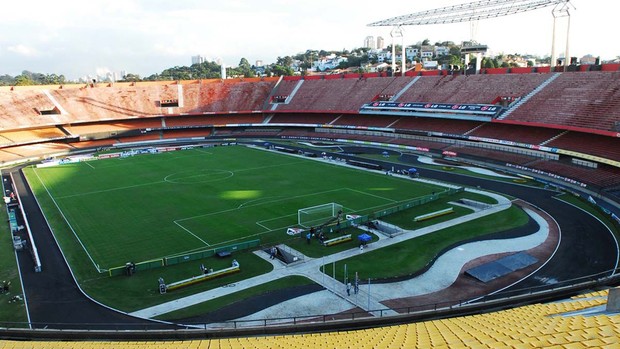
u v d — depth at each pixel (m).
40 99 119.06
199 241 47.09
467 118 94.19
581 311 23.17
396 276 38.16
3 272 40.78
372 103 116.50
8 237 49.59
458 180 71.25
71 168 86.69
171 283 37.72
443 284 36.59
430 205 57.69
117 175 79.38
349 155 96.06
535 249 42.78
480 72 107.75
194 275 39.22
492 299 33.66
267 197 63.00
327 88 132.50
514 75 97.31
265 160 91.56
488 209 55.47
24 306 34.59
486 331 20.70
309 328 28.00
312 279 37.97
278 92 138.88
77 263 42.38
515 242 44.75
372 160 89.94
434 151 94.19
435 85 110.56
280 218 53.88
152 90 136.38
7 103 113.44
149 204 60.72
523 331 19.62
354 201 60.50
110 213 57.19
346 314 32.28
